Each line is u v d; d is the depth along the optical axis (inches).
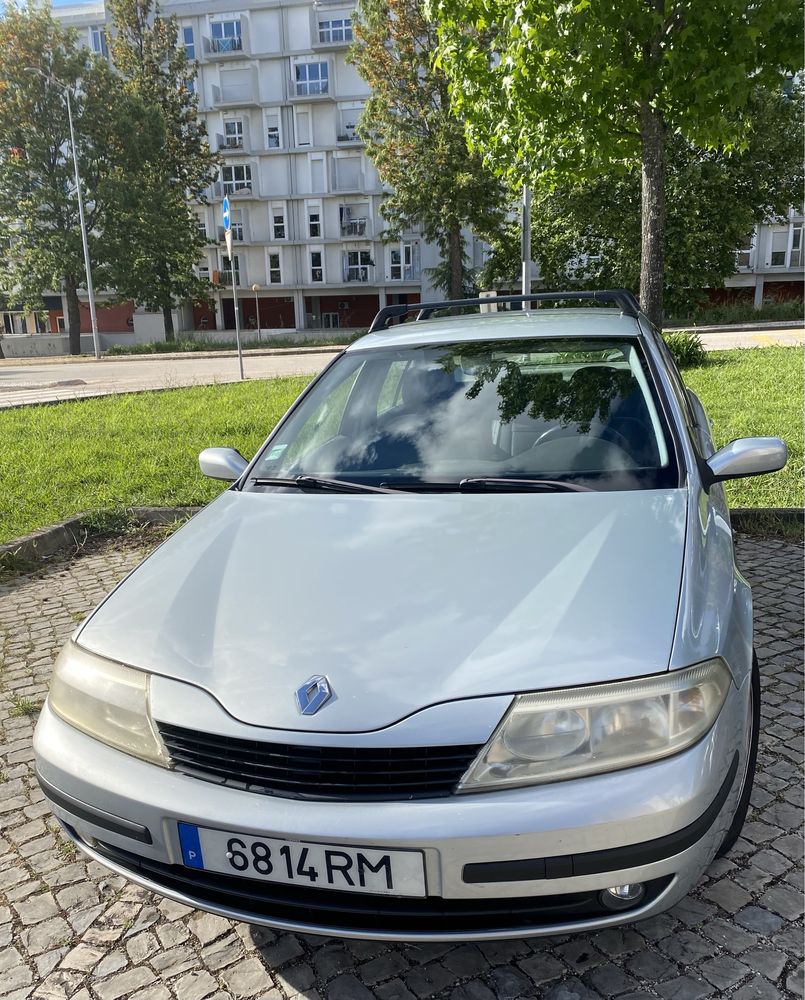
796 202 1157.1
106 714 73.5
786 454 96.2
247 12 1678.2
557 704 63.6
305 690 66.4
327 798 63.5
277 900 65.9
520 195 520.7
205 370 791.7
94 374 822.5
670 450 99.7
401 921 64.5
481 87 302.2
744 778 76.0
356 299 1878.7
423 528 88.0
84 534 223.6
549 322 128.1
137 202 1293.1
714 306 1343.5
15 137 1269.7
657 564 77.0
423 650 68.4
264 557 86.8
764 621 146.6
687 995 71.0
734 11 241.6
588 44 243.9
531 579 75.8
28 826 101.3
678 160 1066.7
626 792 61.6
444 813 61.3
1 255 1328.7
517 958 76.5
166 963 78.9
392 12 1138.7
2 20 1237.7
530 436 106.1
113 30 1717.5
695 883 67.4
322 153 1712.6
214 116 1747.0
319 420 119.7
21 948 81.8
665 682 64.7
